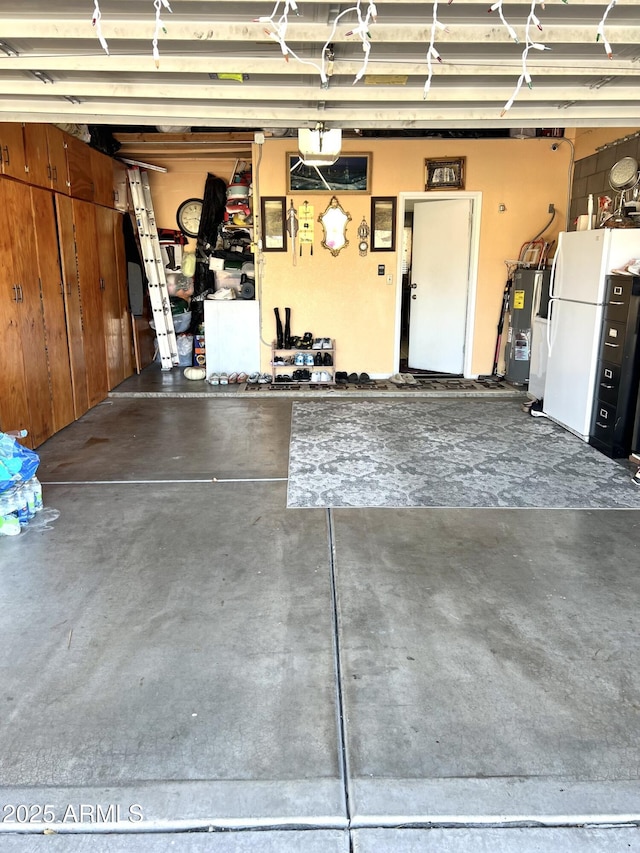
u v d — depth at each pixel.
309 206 6.99
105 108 3.39
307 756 1.82
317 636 2.39
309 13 2.28
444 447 4.80
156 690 2.10
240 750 1.84
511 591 2.73
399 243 7.08
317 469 4.30
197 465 4.40
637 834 1.60
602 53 2.70
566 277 5.20
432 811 1.65
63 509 3.64
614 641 2.37
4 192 4.21
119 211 7.05
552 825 1.62
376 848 1.56
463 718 1.97
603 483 4.04
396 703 2.03
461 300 7.42
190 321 8.27
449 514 3.55
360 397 6.61
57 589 2.75
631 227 4.86
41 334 4.86
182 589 2.75
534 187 6.98
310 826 1.61
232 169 8.20
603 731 1.91
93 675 2.17
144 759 1.81
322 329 7.30
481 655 2.28
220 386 6.99
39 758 1.81
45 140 4.92
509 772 1.76
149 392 6.63
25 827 1.61
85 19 2.30
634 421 4.47
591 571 2.91
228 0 2.12
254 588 2.75
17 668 2.21
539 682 2.13
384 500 3.75
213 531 3.34
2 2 2.15
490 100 3.17
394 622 2.49
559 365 5.38
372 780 1.74
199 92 3.04
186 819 1.62
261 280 7.18
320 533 3.31
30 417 4.66
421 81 3.02
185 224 8.31
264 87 3.06
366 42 2.04
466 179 6.95
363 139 6.83
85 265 5.90
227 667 2.22
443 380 7.32
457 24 2.40
